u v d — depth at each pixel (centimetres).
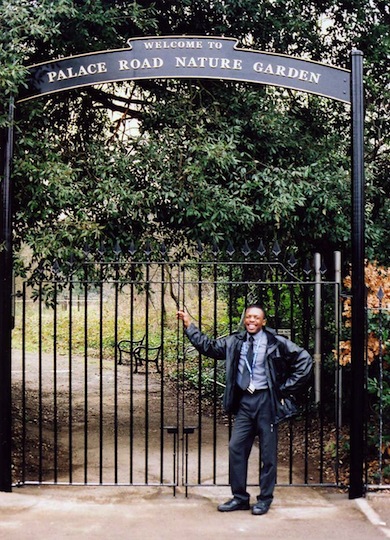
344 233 793
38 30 618
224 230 772
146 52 602
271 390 535
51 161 704
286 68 598
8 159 600
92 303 2053
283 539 482
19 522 514
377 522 518
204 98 823
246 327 553
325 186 769
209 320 1382
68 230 713
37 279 755
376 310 635
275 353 538
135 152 790
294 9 847
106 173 760
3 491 585
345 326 722
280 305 939
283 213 741
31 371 1467
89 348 1795
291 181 768
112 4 802
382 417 658
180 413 1026
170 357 1539
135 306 1841
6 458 585
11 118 600
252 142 816
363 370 575
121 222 777
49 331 1975
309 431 867
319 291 738
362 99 589
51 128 780
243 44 875
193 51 601
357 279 576
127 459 747
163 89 838
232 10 817
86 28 780
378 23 886
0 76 581
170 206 781
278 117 803
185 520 523
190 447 812
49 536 486
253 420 542
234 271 989
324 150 837
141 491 602
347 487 593
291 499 581
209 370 1195
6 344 583
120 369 1518
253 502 579
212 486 593
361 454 575
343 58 904
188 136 783
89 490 603
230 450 547
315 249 872
